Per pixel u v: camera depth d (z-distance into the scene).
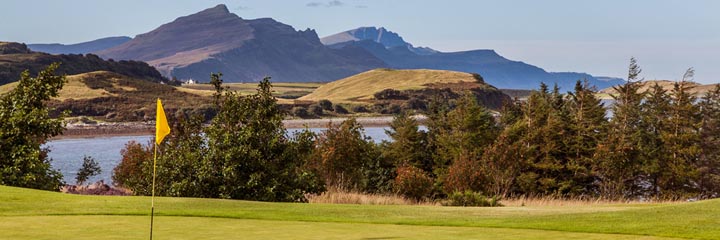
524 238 12.13
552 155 44.28
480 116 47.03
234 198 25.20
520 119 50.16
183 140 27.31
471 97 49.19
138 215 14.89
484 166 36.06
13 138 24.28
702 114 49.81
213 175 25.25
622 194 40.91
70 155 86.50
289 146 26.30
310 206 17.25
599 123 50.00
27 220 13.67
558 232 13.03
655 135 47.91
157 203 16.84
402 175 31.91
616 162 40.12
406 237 12.16
